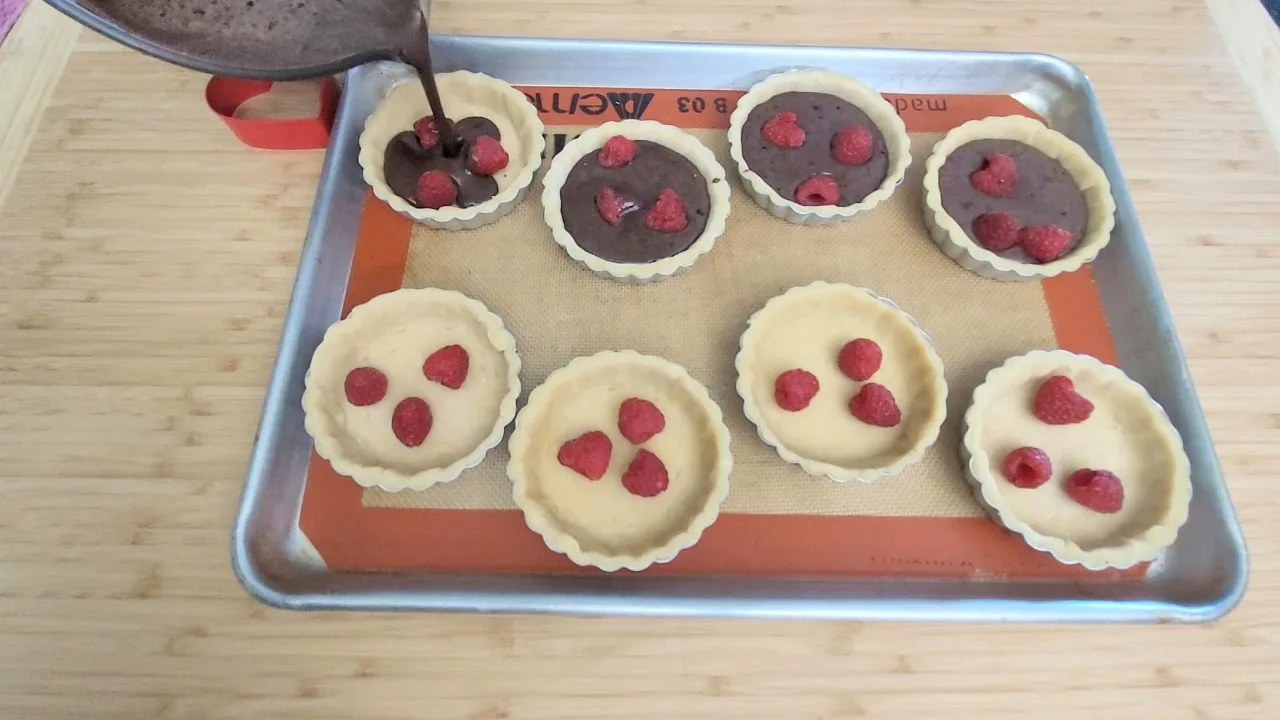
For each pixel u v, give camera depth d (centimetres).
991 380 37
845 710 32
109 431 36
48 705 31
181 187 42
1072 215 43
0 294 39
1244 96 48
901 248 43
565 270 41
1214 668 34
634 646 33
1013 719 32
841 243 43
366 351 38
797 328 40
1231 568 34
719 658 33
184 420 36
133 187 42
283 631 32
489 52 45
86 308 39
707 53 45
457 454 36
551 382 36
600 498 35
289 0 33
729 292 41
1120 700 33
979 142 44
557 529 33
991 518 36
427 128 41
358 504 35
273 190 42
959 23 49
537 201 43
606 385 37
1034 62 46
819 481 37
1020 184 43
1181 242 43
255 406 37
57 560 33
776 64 46
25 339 38
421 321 39
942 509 37
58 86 45
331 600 32
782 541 35
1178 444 36
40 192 42
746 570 35
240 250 41
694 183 42
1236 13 51
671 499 35
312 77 32
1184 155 46
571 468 35
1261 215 44
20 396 37
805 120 44
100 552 34
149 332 38
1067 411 37
